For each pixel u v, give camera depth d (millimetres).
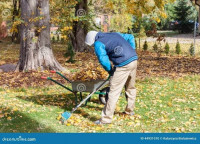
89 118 5859
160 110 6371
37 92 8305
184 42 26422
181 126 5391
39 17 11586
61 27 13547
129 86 5832
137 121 5621
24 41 12086
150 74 11188
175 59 15930
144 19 26547
